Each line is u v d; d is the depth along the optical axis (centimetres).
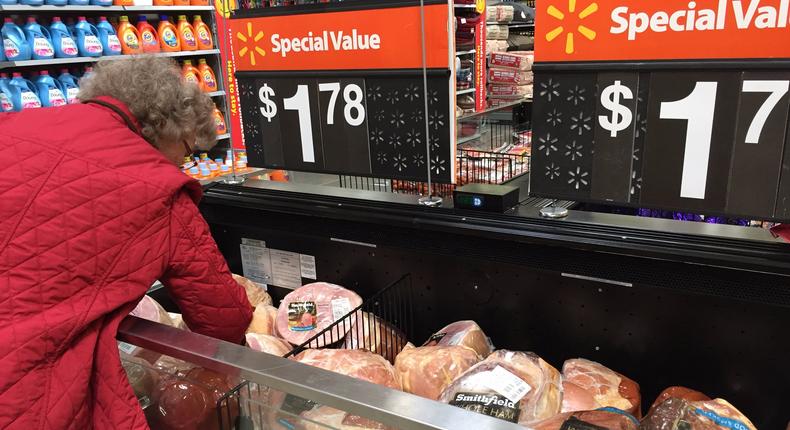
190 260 120
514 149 265
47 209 103
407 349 157
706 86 117
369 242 171
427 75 151
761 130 113
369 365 143
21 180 103
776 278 117
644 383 146
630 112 126
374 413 86
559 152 138
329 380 94
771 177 115
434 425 80
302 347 155
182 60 564
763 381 131
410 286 175
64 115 113
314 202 181
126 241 109
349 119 170
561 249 140
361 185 270
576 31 127
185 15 562
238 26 184
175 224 116
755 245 120
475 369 136
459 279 166
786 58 108
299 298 180
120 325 117
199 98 132
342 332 167
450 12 142
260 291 198
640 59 122
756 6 108
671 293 136
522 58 617
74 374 104
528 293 156
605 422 115
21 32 418
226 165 500
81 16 477
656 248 126
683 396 132
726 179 120
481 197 154
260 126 191
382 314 182
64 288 105
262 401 105
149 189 110
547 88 135
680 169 124
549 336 157
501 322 163
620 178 132
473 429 78
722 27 112
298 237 194
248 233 205
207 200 203
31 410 99
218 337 136
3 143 105
